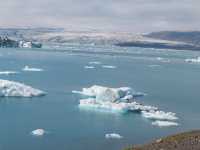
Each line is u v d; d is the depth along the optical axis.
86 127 56.78
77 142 48.62
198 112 71.69
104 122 60.38
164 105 78.69
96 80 120.44
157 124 60.03
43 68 154.12
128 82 118.94
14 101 76.25
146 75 145.00
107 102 73.19
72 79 119.75
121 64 197.00
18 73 129.00
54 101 77.69
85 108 70.81
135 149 29.91
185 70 177.25
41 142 48.25
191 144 29.03
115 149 45.97
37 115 64.06
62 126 56.97
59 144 47.50
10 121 59.25
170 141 29.94
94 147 46.59
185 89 106.75
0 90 80.19
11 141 48.41
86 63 192.12
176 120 63.91
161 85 114.50
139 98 86.44
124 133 53.91
